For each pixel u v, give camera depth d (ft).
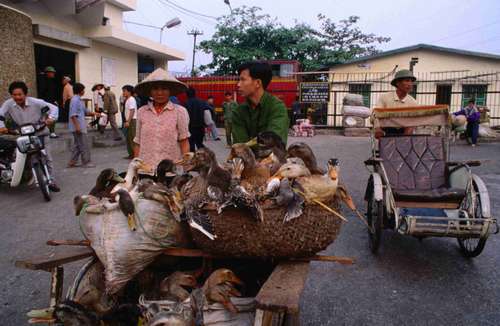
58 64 48.08
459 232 13.15
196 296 7.47
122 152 37.86
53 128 36.70
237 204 7.16
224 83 68.64
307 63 81.61
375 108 16.93
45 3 44.11
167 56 68.59
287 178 7.47
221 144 45.24
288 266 7.58
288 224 7.30
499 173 29.40
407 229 13.28
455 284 12.76
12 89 21.12
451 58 72.02
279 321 7.48
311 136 57.26
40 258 7.81
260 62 10.85
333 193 7.54
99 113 44.21
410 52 73.31
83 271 8.52
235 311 7.40
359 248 15.81
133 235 7.71
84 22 50.19
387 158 16.70
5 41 32.86
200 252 8.12
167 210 8.10
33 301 11.52
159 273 9.00
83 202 8.32
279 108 10.82
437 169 16.56
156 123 12.50
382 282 12.90
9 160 22.65
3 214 19.25
